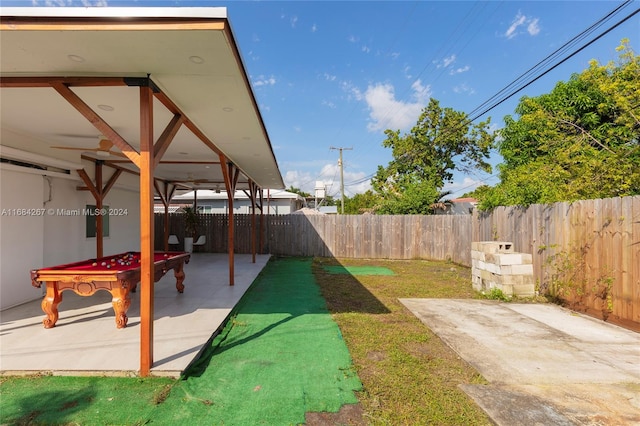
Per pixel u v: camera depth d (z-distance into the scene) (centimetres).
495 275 593
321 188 2783
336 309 507
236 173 762
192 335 365
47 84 282
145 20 215
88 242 690
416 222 1188
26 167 499
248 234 1241
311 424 219
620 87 684
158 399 245
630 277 412
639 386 272
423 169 1723
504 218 738
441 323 438
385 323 438
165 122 431
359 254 1215
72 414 225
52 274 380
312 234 1239
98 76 282
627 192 540
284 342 367
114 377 277
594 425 218
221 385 269
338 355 332
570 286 517
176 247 1264
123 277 381
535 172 706
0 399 242
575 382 279
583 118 807
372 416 230
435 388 269
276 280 752
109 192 777
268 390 262
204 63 263
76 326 391
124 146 287
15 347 327
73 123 439
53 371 278
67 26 213
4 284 463
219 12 215
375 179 1892
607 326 429
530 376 290
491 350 347
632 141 697
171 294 566
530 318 464
